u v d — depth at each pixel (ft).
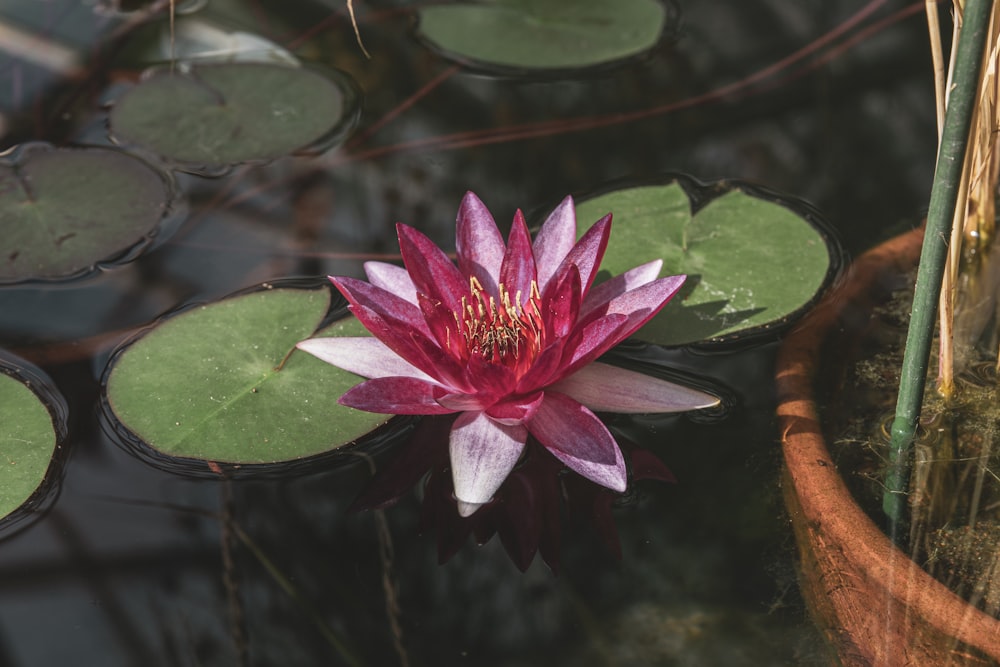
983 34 4.63
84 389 4.96
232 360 4.96
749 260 5.04
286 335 4.98
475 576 4.79
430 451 4.90
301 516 4.85
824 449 4.82
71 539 4.83
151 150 5.32
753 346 4.97
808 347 4.94
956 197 4.69
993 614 4.72
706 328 4.97
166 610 4.77
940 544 4.77
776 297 4.99
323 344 4.91
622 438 4.91
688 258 5.05
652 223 5.10
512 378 4.82
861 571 4.71
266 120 5.39
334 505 4.85
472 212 4.94
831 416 4.90
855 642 4.70
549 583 4.78
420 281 4.89
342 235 5.20
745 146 5.32
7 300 5.08
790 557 4.78
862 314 5.00
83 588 4.79
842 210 5.17
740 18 5.61
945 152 4.67
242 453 4.86
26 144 5.34
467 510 4.78
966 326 5.00
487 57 5.54
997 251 5.08
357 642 4.75
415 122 5.42
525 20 5.61
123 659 4.74
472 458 4.82
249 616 4.77
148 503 4.86
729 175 5.26
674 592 4.76
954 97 4.66
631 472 4.87
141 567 4.81
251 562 4.81
